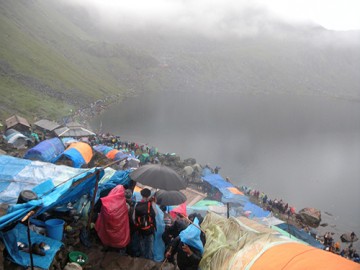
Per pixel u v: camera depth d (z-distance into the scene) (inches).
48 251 409.4
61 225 454.0
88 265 426.9
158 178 484.7
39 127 2561.5
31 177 640.4
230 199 1539.1
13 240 390.6
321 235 1902.1
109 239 444.8
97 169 496.7
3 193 593.6
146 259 448.5
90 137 2412.6
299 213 2079.2
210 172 2101.4
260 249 340.5
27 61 6146.7
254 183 2878.9
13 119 2432.3
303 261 306.0
